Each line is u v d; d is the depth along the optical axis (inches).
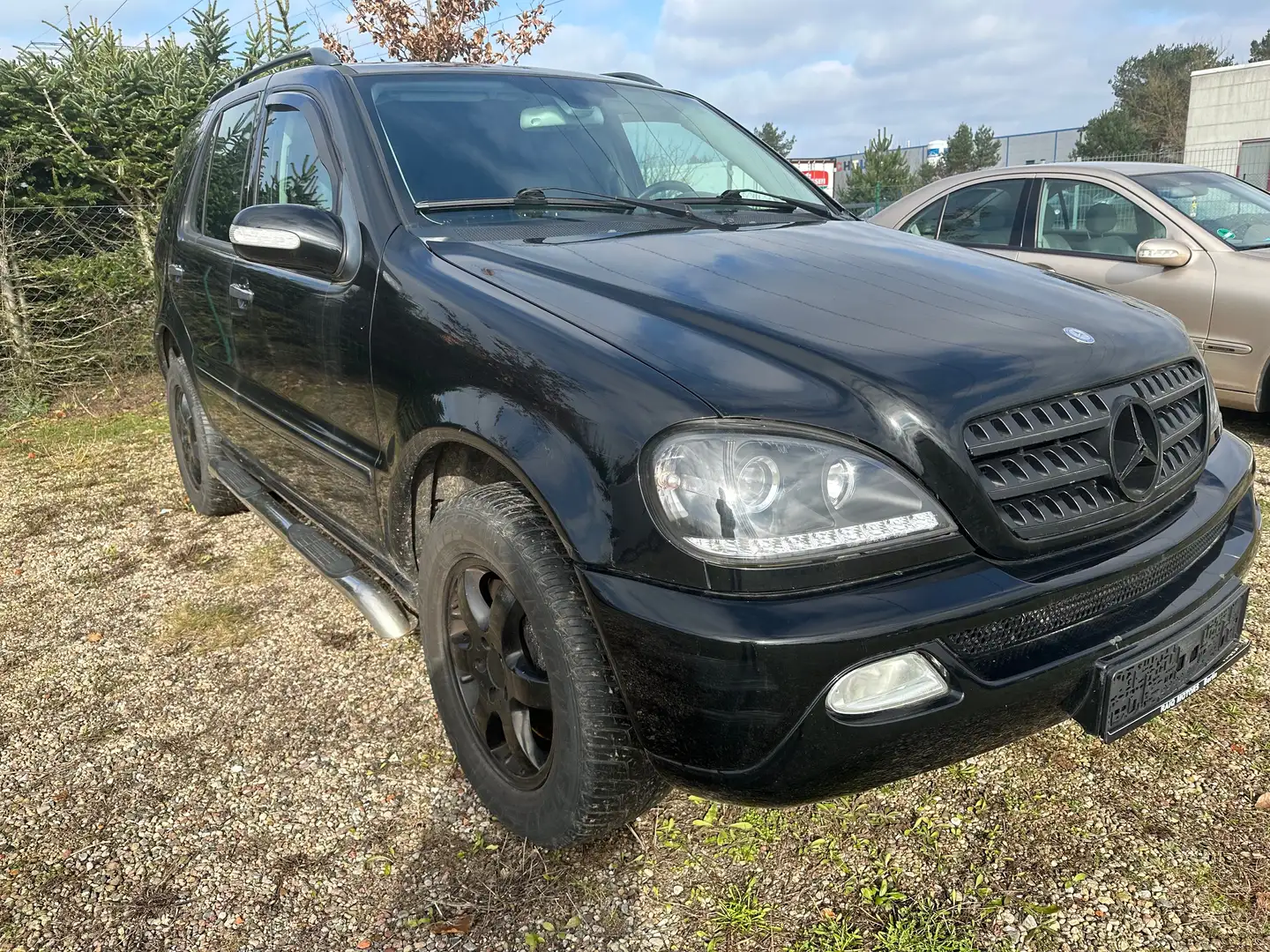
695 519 64.0
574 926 77.5
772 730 62.7
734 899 79.3
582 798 75.5
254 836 89.7
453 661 91.1
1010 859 82.5
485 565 82.1
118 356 300.0
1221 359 196.1
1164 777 92.2
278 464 128.5
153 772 100.2
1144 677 72.1
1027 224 230.4
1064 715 72.7
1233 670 110.2
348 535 112.6
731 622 62.1
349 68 118.3
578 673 72.5
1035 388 70.2
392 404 91.1
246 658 123.6
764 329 73.0
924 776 93.9
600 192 111.4
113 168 306.0
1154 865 81.0
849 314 76.9
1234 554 83.3
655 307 77.4
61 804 95.3
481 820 90.5
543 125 116.7
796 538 63.6
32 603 143.8
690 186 122.2
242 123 141.5
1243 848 82.6
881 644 62.3
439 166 105.0
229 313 131.3
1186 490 82.0
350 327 97.6
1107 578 69.8
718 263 89.0
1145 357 78.5
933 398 67.0
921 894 79.0
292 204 111.5
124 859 87.1
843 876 81.4
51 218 296.7
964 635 65.3
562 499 70.1
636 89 135.4
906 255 96.3
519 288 83.3
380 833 89.5
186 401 165.6
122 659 124.9
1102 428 72.5
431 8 414.9
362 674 118.3
